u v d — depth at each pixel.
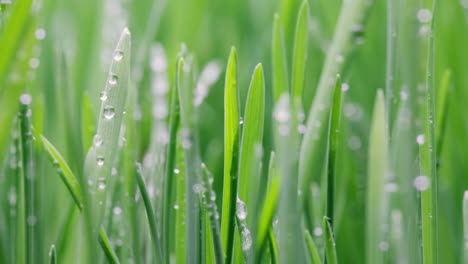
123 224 0.38
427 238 0.34
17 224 0.36
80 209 0.33
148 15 0.75
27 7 0.29
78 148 0.33
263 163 0.51
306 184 0.39
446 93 0.38
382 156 0.36
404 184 0.35
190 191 0.33
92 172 0.33
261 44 0.65
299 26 0.38
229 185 0.33
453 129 0.51
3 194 0.37
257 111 0.34
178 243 0.35
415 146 0.35
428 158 0.34
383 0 0.65
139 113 0.44
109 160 0.33
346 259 0.45
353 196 0.47
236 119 0.33
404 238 0.34
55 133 0.48
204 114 0.60
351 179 0.47
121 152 0.38
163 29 0.69
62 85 0.37
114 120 0.32
